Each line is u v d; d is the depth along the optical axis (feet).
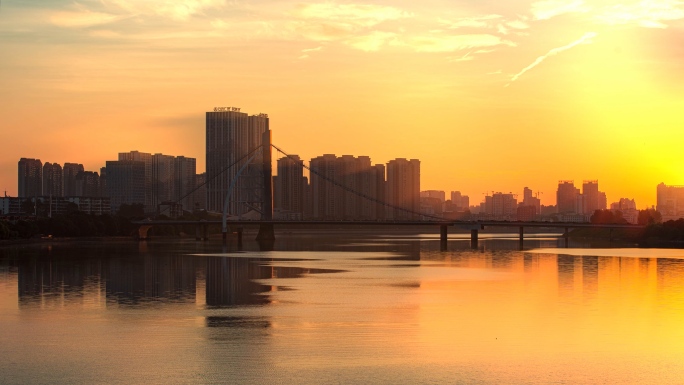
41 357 291.79
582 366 282.15
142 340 319.27
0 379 264.31
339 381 261.85
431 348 305.94
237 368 276.62
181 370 274.16
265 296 449.89
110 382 261.24
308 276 573.74
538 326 350.84
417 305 412.57
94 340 319.68
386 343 314.35
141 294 458.91
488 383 261.44
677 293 464.24
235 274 590.14
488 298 441.27
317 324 354.95
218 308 402.72
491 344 313.53
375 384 258.98
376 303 420.77
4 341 317.83
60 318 370.94
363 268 651.66
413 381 262.26
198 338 323.37
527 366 281.13
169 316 376.48
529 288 489.67
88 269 630.33
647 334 333.83
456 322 360.48
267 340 319.27
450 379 264.93
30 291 471.62
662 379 268.21
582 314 383.45
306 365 280.31
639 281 534.37
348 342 316.40
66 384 259.39
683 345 313.53
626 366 282.56
